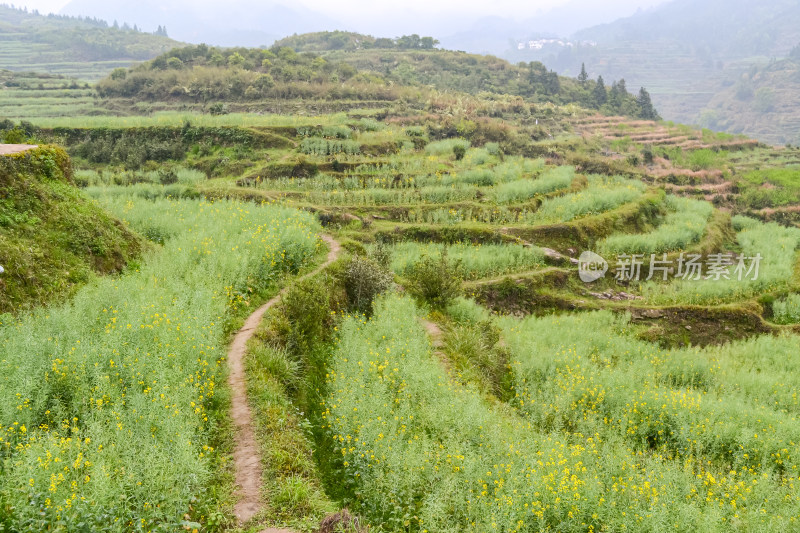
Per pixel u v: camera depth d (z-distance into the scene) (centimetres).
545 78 11194
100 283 1163
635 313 2350
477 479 802
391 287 1700
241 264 1395
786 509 883
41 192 1283
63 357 795
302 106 6156
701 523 783
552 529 775
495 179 3516
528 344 1686
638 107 10556
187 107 6312
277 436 808
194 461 650
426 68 11688
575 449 985
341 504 749
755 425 1270
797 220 4806
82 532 542
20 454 606
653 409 1301
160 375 786
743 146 7419
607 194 3391
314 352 1184
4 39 19125
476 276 2427
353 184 3400
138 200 2270
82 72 15850
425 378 1065
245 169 3778
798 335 2283
